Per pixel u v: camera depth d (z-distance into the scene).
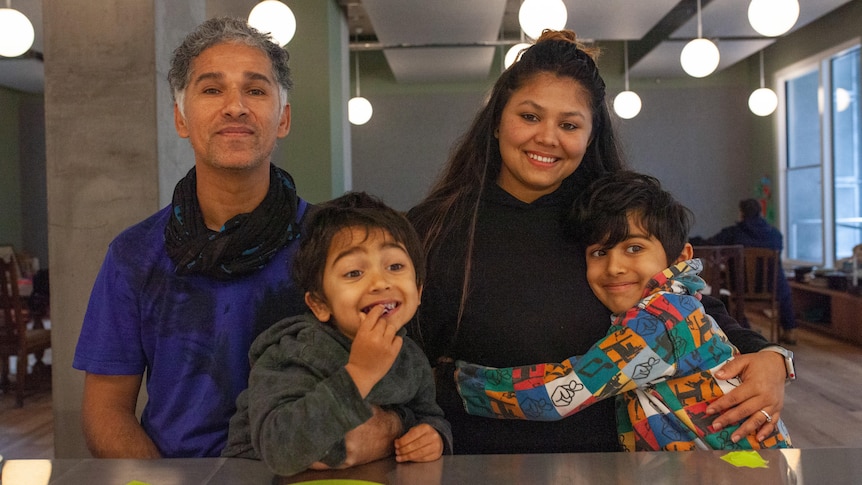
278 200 1.40
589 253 1.39
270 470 0.94
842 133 8.37
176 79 1.35
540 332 1.33
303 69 6.38
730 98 10.50
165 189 2.85
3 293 4.83
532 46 1.41
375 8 6.47
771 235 6.52
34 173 11.10
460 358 1.38
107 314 1.39
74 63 2.80
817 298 7.43
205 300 1.38
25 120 11.06
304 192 6.39
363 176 10.84
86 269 2.81
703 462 0.94
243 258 1.36
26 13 6.70
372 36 9.73
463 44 7.94
